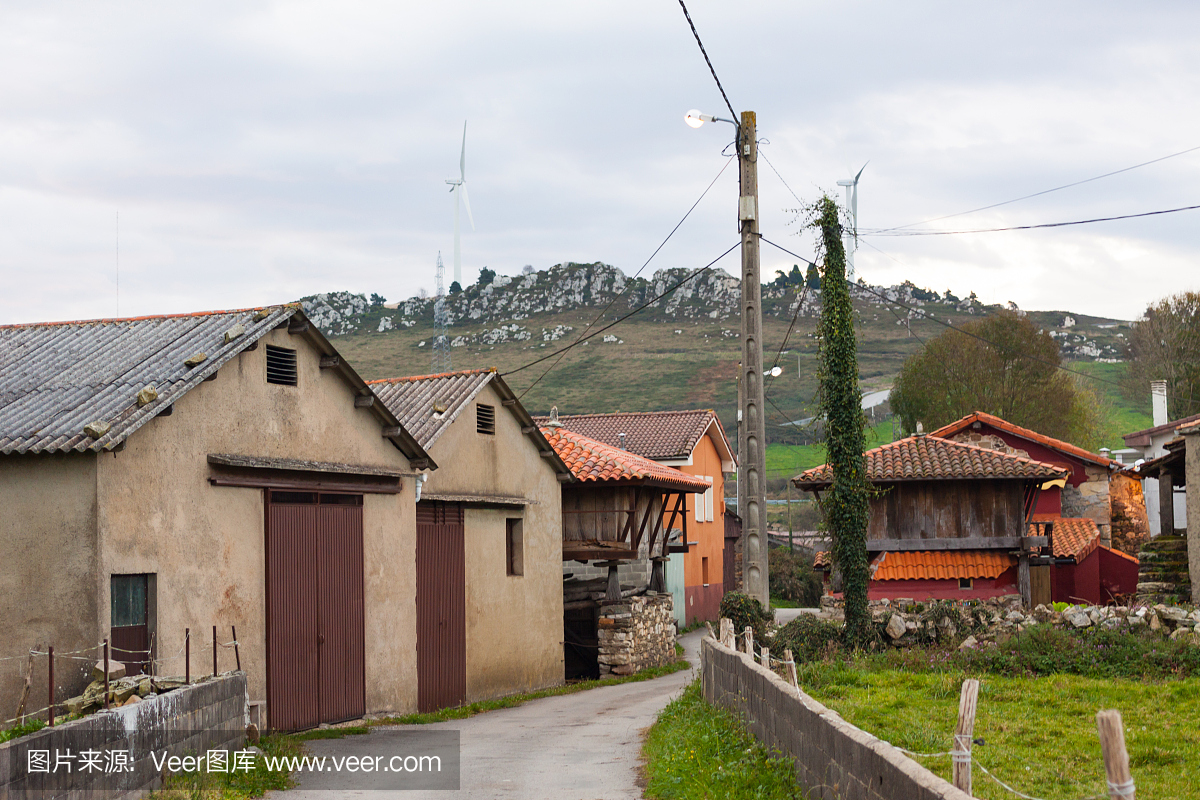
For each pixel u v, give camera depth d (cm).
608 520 2627
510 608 2278
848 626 1909
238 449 1426
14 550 1199
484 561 2178
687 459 4038
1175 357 5672
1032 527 2747
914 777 575
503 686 2225
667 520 3831
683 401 11425
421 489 1892
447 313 18475
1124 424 7131
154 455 1270
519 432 2369
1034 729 1157
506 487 2295
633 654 2648
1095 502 3434
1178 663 1527
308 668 1548
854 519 1938
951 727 1183
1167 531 2377
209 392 1377
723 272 18012
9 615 1195
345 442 1672
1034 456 3469
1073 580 3030
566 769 1195
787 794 867
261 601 1456
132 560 1222
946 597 2480
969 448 2594
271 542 1480
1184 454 2314
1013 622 1836
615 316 17150
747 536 1864
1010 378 5641
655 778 1041
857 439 1952
